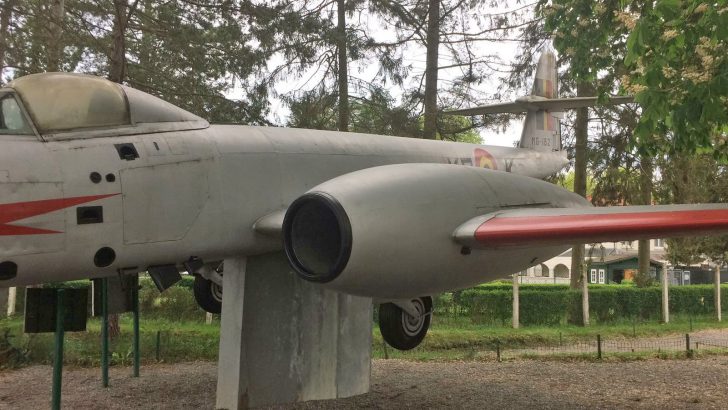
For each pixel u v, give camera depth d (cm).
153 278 482
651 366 842
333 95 1434
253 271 548
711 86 492
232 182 500
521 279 3972
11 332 888
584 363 876
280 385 554
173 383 709
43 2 1089
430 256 436
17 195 394
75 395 645
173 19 1088
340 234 408
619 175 1504
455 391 669
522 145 918
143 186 447
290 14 1195
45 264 410
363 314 616
